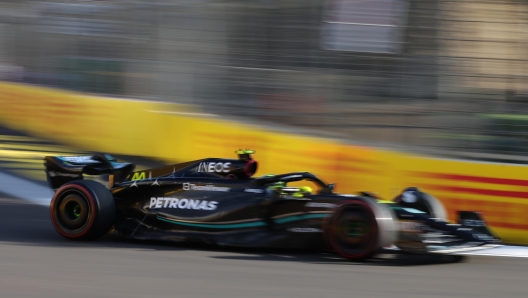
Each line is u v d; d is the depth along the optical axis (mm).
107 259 18969
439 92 29625
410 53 30953
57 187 24188
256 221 21141
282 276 17266
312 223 20562
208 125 35281
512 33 29938
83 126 40281
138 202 22703
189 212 21859
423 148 29328
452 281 17438
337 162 29734
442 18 30844
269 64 35969
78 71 42156
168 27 39562
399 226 19797
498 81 28641
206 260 19281
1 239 21859
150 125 37906
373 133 31016
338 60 33219
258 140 33031
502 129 27719
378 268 18703
